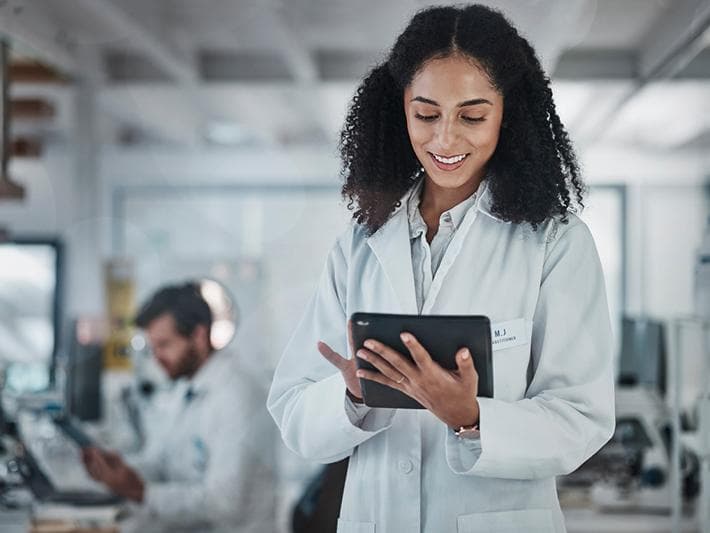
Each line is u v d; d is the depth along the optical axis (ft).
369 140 4.66
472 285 4.40
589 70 15.69
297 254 25.04
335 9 15.03
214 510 8.89
